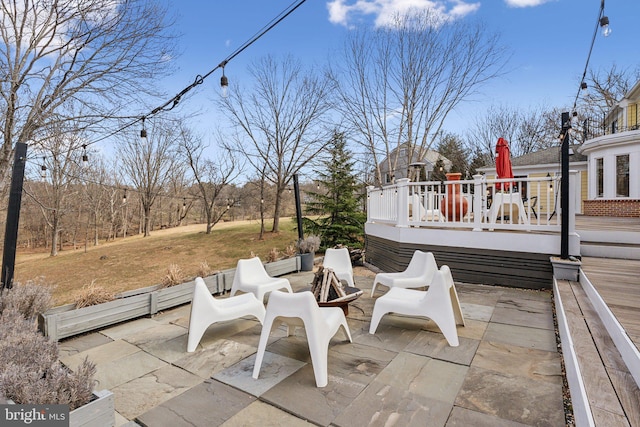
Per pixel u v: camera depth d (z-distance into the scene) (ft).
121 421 6.97
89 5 20.67
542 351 9.66
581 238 18.35
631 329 7.28
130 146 69.36
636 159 31.63
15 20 20.21
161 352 10.47
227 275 18.11
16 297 11.14
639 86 35.40
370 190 27.43
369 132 51.90
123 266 41.93
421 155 51.52
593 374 6.47
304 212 40.96
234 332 12.07
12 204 12.69
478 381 8.09
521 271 16.71
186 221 90.99
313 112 51.80
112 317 12.94
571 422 6.47
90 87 22.35
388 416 6.83
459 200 20.22
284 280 15.25
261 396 7.75
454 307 11.94
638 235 17.07
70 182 52.08
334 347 10.32
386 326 12.13
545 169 44.42
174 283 16.63
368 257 26.96
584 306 10.65
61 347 11.05
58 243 69.92
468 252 18.04
